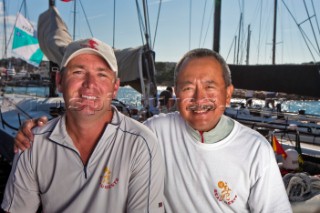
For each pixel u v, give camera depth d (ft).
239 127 5.13
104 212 4.71
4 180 17.92
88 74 4.90
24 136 5.00
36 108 19.02
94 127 4.92
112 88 5.13
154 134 5.16
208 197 5.06
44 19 17.85
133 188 4.79
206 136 5.01
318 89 14.69
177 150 5.29
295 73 15.29
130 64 13.88
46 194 4.88
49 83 24.13
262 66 16.44
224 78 5.18
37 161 4.91
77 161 4.76
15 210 5.05
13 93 25.80
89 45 4.87
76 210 4.71
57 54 15.90
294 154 9.87
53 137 4.81
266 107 24.98
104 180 4.70
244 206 5.00
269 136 11.62
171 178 5.32
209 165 5.01
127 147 4.81
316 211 7.36
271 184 4.81
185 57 5.28
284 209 4.74
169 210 5.46
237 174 4.90
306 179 7.84
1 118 17.29
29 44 25.29
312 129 15.07
